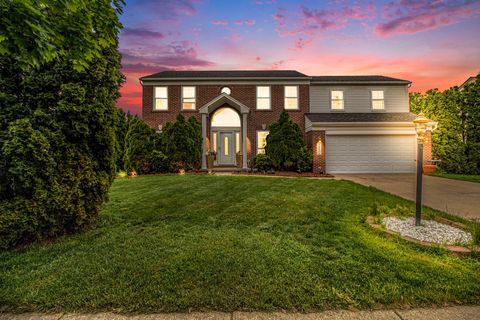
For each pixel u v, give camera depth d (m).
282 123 12.69
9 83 3.52
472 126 13.12
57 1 2.78
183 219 4.58
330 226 4.09
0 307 2.05
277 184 8.52
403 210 4.95
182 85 14.98
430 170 12.86
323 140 12.91
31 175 3.34
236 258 2.88
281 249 3.16
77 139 4.00
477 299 2.12
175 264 2.74
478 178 10.81
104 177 4.41
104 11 3.46
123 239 3.56
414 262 2.78
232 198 6.32
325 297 2.13
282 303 2.06
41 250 3.20
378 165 13.36
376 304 2.07
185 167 12.57
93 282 2.38
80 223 3.90
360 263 2.75
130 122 11.97
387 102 15.30
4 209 3.22
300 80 15.02
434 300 2.11
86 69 4.00
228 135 15.35
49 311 2.01
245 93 15.11
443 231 3.82
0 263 2.82
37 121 3.59
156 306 2.04
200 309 2.01
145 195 6.66
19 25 2.58
